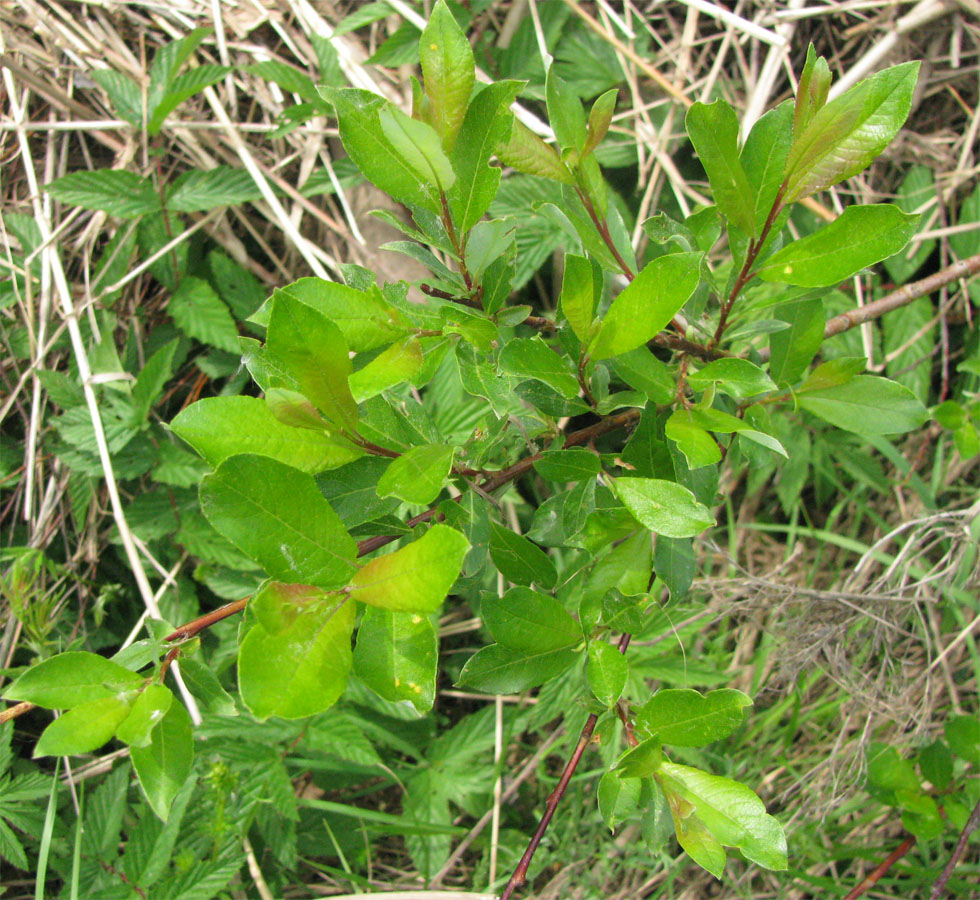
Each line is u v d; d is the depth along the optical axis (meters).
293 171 0.79
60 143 0.79
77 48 0.77
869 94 0.35
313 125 0.76
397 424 0.36
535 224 0.72
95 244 0.79
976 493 0.75
